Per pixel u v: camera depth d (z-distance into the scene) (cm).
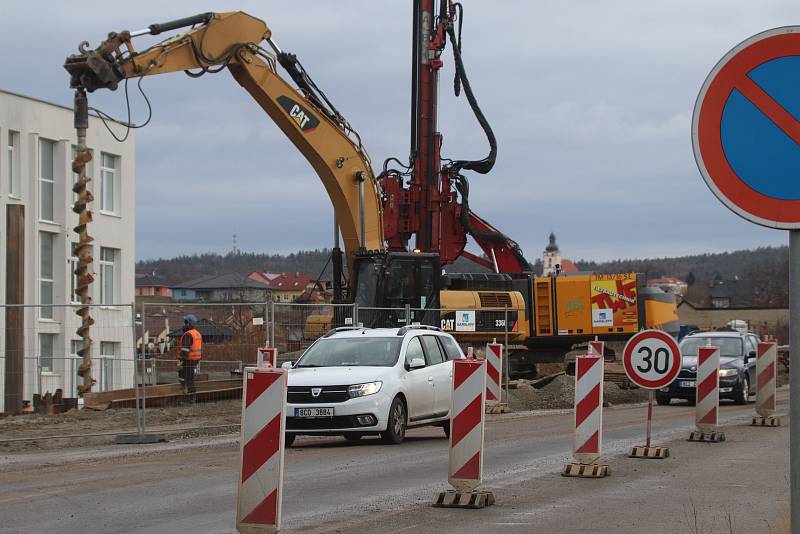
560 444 1658
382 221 2973
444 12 3275
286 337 2262
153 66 2403
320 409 1605
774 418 2056
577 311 3688
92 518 943
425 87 3284
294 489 1137
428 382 1759
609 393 3291
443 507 1003
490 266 3728
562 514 966
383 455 1496
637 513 973
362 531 873
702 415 1712
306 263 15675
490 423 2170
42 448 1708
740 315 10088
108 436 1825
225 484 1171
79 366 2312
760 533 862
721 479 1230
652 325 3659
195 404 2256
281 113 2758
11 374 2228
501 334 3475
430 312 2928
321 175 2869
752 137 444
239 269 15412
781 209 437
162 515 958
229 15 2606
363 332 1781
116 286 4328
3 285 3244
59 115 3950
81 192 2375
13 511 984
